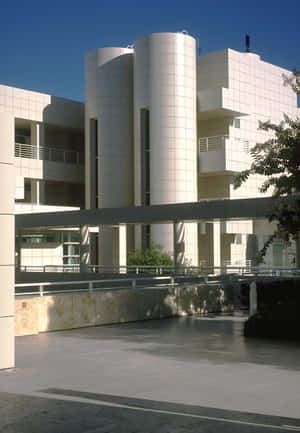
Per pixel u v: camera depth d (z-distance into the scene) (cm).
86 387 988
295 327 1528
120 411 828
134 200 5438
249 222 5397
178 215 3625
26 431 734
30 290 4144
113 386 995
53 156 5997
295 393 939
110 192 5425
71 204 6244
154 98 5069
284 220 1723
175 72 5053
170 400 894
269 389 968
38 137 5706
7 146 1200
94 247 5741
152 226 5019
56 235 5284
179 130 5047
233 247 5331
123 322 1931
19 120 5612
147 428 743
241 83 5400
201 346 1443
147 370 1139
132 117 5481
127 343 1495
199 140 5441
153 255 4434
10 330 1173
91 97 5572
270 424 759
